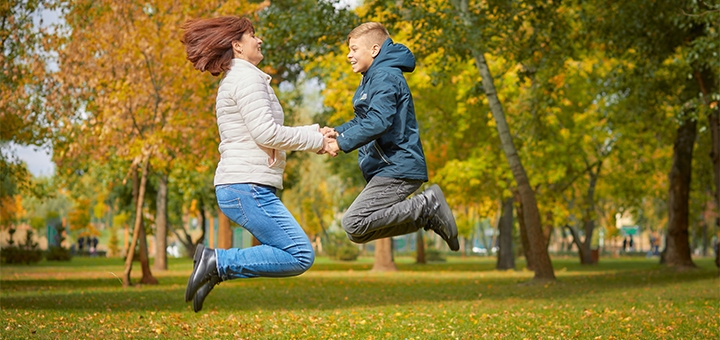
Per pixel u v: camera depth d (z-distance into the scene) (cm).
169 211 4759
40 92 1867
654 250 7475
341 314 1227
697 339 889
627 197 3894
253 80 474
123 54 1934
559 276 2745
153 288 2011
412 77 2833
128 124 2033
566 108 3094
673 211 2875
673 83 2439
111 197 4500
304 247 473
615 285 2050
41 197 2197
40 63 1803
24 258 4091
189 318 1137
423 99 2995
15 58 1744
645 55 2155
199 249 472
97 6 2009
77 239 6762
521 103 2631
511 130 2880
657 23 1969
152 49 1917
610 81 2673
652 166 3566
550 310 1280
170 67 1981
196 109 2045
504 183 3009
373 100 496
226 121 479
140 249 2233
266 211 472
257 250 474
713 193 3766
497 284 2292
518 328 1004
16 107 1797
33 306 1321
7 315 1100
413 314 1223
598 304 1408
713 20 1540
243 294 1750
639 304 1377
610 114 3045
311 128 487
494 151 3048
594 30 2150
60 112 1894
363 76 524
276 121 483
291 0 2119
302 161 4131
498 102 2277
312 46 1912
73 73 1898
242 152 475
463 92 2798
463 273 3241
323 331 971
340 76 2823
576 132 3027
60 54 1878
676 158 2870
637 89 2269
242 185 473
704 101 1667
